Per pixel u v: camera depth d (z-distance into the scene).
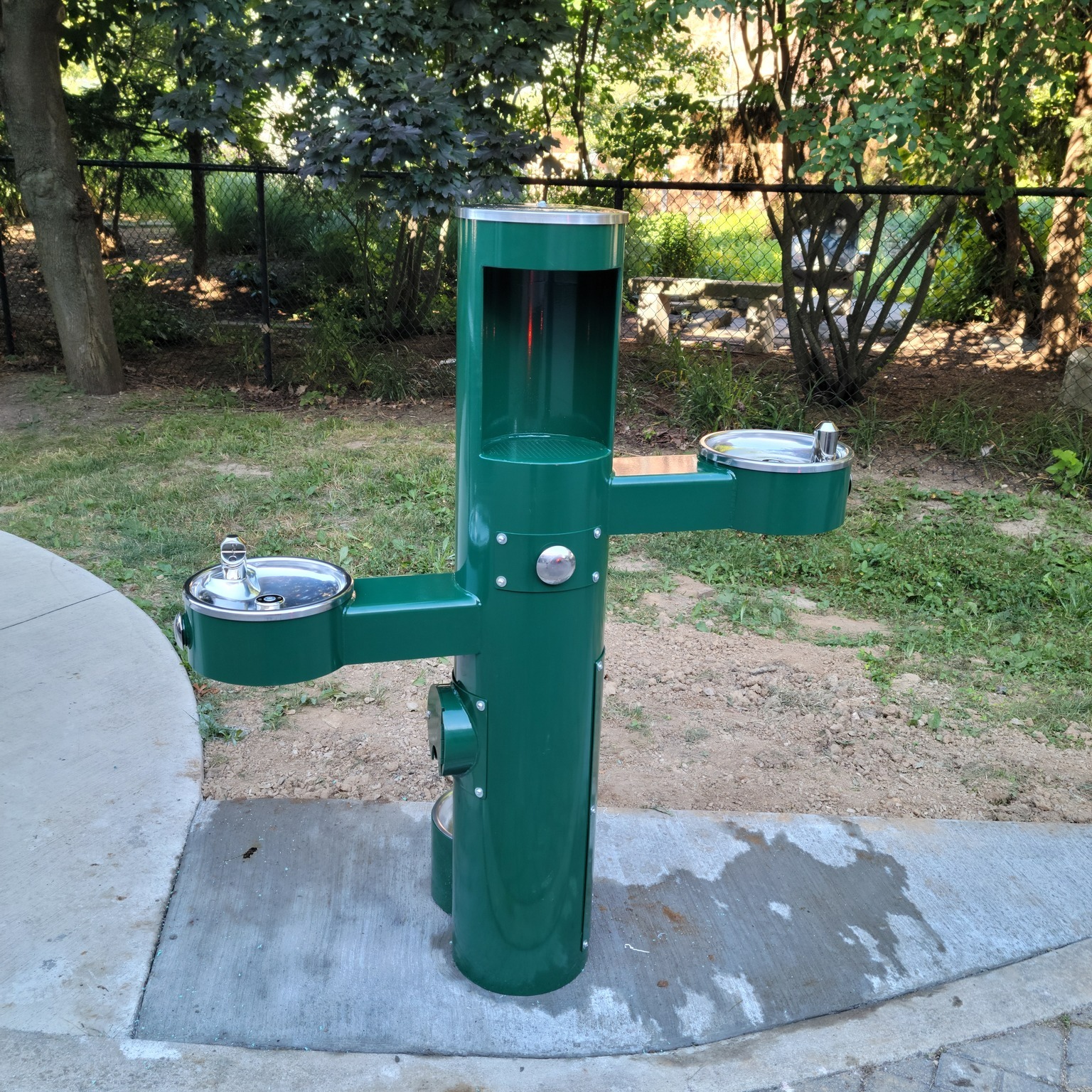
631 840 2.82
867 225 9.66
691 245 12.01
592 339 2.04
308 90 6.96
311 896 2.55
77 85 13.37
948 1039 2.19
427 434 6.91
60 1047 2.07
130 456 6.15
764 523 2.17
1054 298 9.20
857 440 6.78
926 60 5.77
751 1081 2.08
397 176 6.52
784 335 9.82
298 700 3.53
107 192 11.76
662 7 6.11
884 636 4.16
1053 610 4.39
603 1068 2.10
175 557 4.64
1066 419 6.76
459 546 2.02
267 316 8.01
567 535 1.92
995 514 5.62
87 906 2.47
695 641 4.07
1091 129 8.62
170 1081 2.01
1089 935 2.50
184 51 6.36
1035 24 5.98
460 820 2.17
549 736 2.04
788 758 3.28
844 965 2.39
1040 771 3.23
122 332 9.12
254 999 2.22
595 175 10.36
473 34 6.48
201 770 3.04
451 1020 2.20
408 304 9.51
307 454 6.31
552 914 2.19
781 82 7.08
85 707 3.34
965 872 2.72
